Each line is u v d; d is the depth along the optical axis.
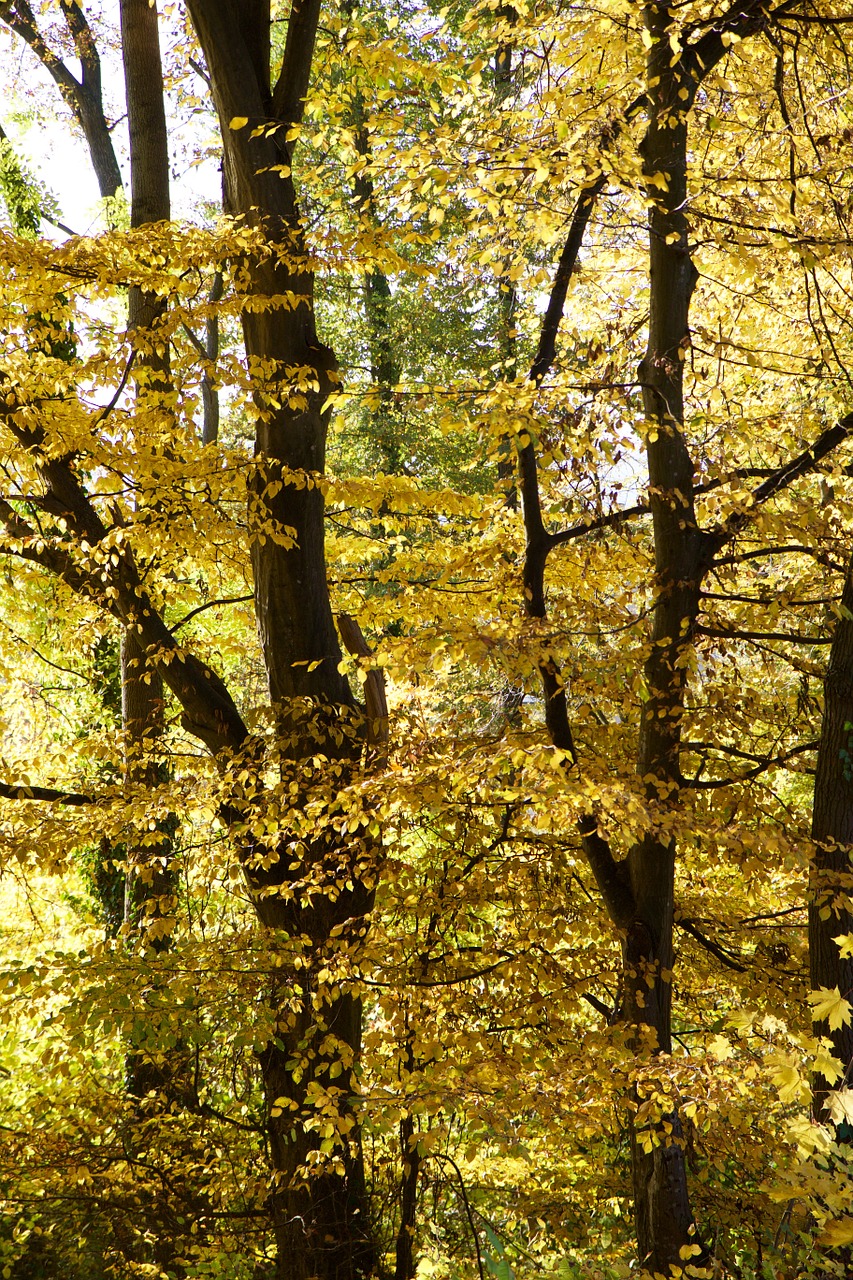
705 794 6.52
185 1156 6.87
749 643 6.83
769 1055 2.61
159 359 8.09
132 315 8.71
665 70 5.43
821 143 5.93
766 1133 5.59
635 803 4.83
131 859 6.64
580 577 7.16
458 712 6.57
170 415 6.88
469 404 5.83
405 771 5.66
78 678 10.97
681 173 5.75
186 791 6.58
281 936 6.04
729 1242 6.00
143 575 7.65
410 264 6.38
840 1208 2.62
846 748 5.92
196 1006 5.43
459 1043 5.58
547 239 5.02
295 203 7.00
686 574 6.06
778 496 6.45
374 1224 6.38
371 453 16.20
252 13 6.91
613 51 5.67
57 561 7.57
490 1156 6.86
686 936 7.52
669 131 5.70
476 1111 4.69
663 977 5.88
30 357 7.12
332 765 6.14
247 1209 6.84
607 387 5.55
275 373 6.79
